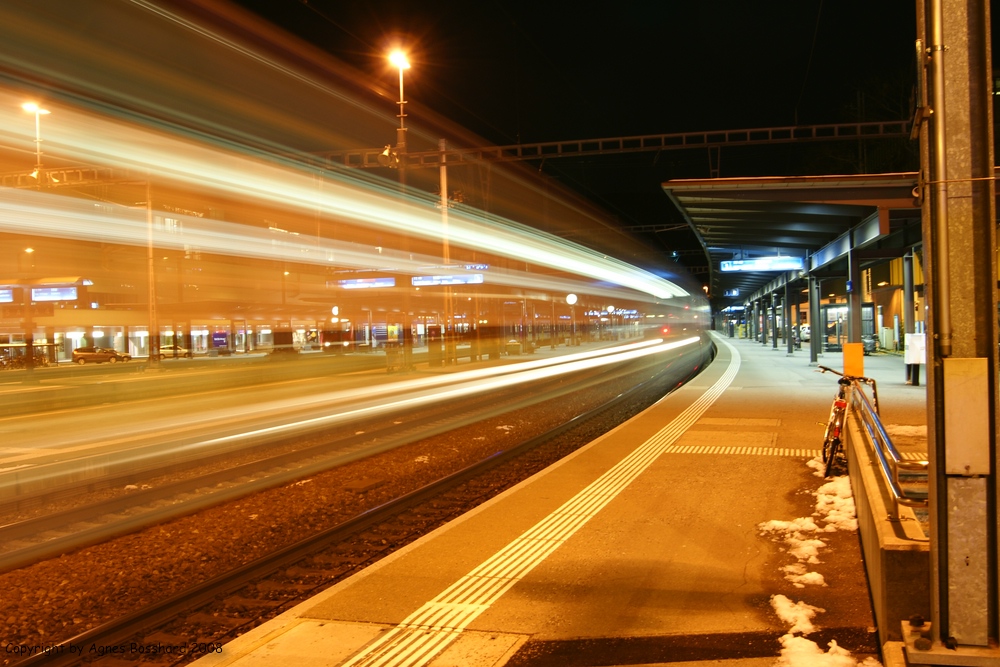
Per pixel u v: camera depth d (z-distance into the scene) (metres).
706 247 23.48
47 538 6.85
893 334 27.31
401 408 17.30
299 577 5.70
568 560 5.27
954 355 3.19
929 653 3.15
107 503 7.86
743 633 3.98
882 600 3.60
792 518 6.19
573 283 54.81
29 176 26.08
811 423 11.34
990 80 3.14
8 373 32.81
